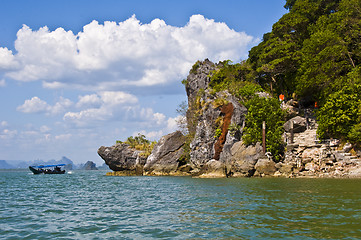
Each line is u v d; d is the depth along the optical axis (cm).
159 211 1686
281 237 1070
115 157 8300
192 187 3112
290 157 4438
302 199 1923
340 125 4166
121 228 1289
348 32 5072
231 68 7244
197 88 8012
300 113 5528
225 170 4941
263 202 1841
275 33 6656
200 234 1143
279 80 6706
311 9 6309
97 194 2730
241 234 1122
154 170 7181
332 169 3956
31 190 3259
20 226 1363
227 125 5447
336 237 1053
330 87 4716
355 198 1925
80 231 1255
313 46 5128
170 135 7306
